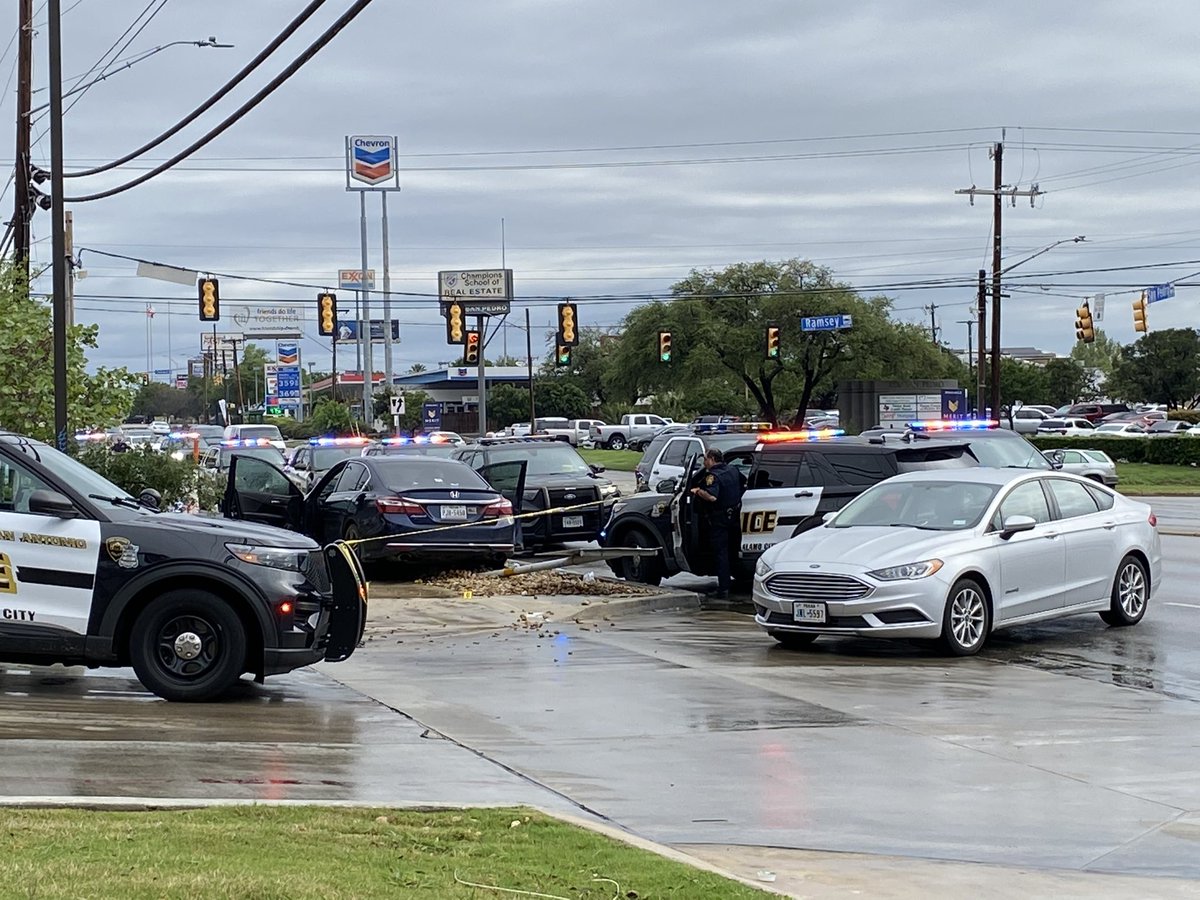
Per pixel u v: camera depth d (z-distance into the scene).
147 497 11.18
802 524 16.50
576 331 48.16
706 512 17.19
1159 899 6.13
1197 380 103.62
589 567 21.80
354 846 6.32
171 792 7.42
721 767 8.53
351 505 18.81
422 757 8.64
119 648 10.07
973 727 9.69
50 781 7.51
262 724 9.46
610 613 15.78
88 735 8.81
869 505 14.20
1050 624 14.77
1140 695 10.90
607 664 12.34
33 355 23.66
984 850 6.89
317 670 11.95
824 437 17.62
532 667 12.17
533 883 5.89
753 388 68.06
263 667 10.09
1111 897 6.16
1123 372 106.12
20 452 10.28
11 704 9.80
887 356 66.38
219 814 6.77
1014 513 13.58
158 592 10.12
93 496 10.40
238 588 9.99
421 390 106.81
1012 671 11.99
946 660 12.58
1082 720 9.93
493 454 23.77
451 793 7.77
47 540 10.00
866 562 12.74
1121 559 14.37
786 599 13.00
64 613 9.98
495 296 69.19
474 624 14.70
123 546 10.01
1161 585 17.89
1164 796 7.93
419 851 6.30
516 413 98.62
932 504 13.80
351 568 10.59
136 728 9.12
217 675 10.09
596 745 9.09
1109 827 7.31
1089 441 56.81
